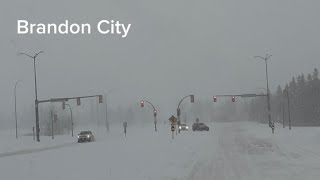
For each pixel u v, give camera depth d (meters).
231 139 44.75
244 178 16.36
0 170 14.71
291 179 15.70
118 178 14.85
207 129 75.38
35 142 54.00
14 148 42.66
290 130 59.44
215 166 20.47
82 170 15.87
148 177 15.70
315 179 15.49
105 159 19.95
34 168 15.55
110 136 67.94
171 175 16.72
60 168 15.98
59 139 64.75
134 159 20.89
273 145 34.66
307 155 24.80
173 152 26.77
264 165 20.58
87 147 28.41
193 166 20.39
